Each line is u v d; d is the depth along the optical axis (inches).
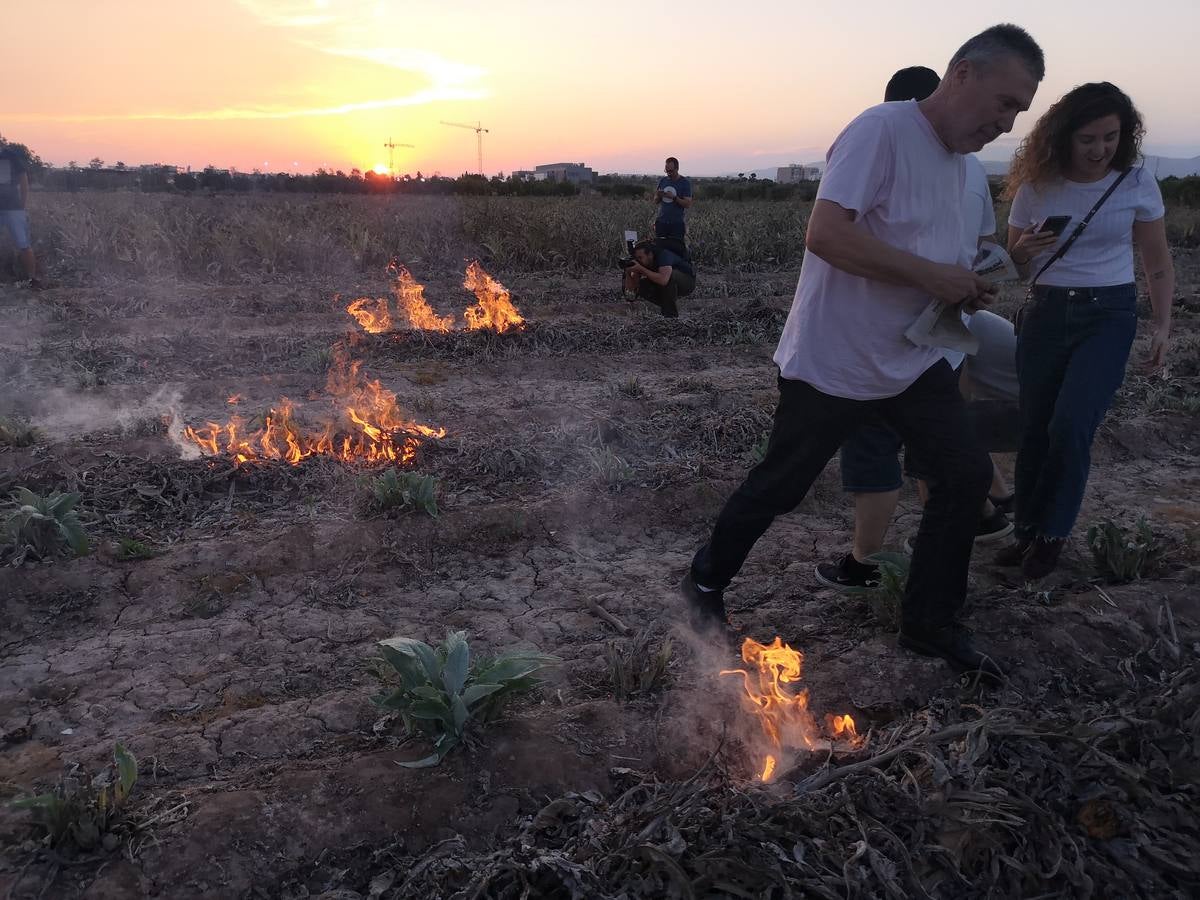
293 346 295.3
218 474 178.2
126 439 201.3
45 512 147.6
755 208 850.8
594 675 117.6
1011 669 113.9
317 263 488.1
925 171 97.7
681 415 231.8
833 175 97.2
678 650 123.5
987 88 92.1
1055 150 125.0
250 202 828.6
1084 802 91.7
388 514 162.7
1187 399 234.2
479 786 92.3
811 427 106.7
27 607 134.4
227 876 81.9
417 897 80.2
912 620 114.8
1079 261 128.7
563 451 202.1
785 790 94.3
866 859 83.8
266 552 149.6
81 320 336.5
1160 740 97.0
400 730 104.7
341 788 90.9
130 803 90.1
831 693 110.7
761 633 128.4
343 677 119.6
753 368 294.0
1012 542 156.3
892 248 95.6
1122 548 138.6
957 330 99.2
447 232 573.0
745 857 82.8
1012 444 145.6
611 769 96.7
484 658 106.8
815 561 153.3
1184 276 506.0
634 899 78.8
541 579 149.0
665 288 356.8
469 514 164.1
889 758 95.2
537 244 536.4
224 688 116.3
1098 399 128.3
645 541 165.8
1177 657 115.0
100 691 115.3
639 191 1304.1
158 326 334.3
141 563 145.8
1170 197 1064.8
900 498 183.5
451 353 296.8
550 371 283.4
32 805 82.7
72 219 501.4
